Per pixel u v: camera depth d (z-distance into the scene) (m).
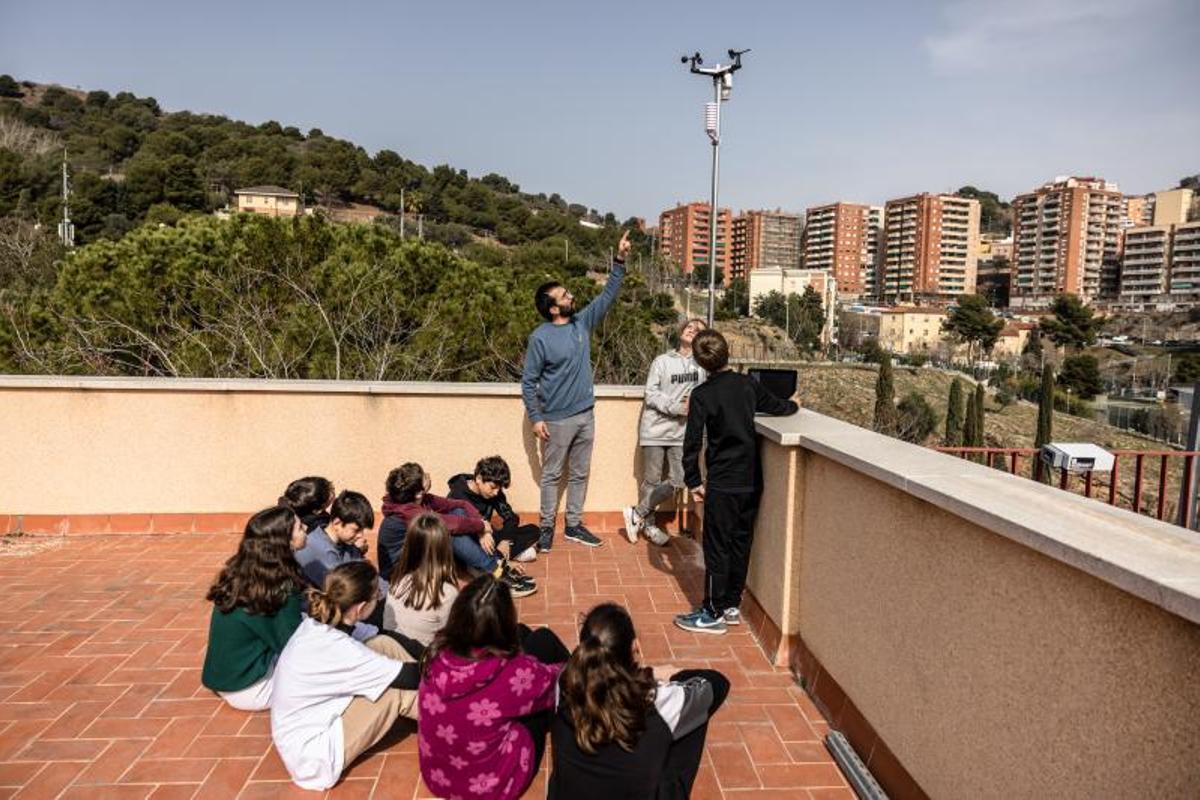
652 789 2.19
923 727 2.38
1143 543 1.64
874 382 66.75
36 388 5.59
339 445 5.80
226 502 5.77
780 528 3.66
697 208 154.12
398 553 4.18
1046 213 159.00
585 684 2.15
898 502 2.57
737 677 3.53
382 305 12.88
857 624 2.90
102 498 5.70
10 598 4.43
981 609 2.06
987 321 113.06
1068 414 70.88
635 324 18.58
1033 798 1.83
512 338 14.58
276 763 2.83
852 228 167.62
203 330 11.62
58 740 2.96
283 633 3.12
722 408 3.87
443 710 2.46
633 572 4.98
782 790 2.67
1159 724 1.44
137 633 3.97
